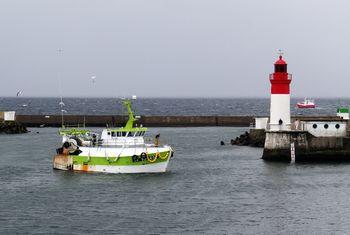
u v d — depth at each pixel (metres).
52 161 101.94
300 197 71.94
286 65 100.88
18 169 92.81
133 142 90.19
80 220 61.53
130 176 85.88
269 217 62.81
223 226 59.56
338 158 100.25
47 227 59.09
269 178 84.56
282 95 101.25
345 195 73.00
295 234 57.19
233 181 82.25
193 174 87.81
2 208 66.31
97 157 88.69
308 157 100.31
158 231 57.91
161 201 69.81
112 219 61.97
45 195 73.06
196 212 64.75
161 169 88.69
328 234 57.19
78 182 81.38
